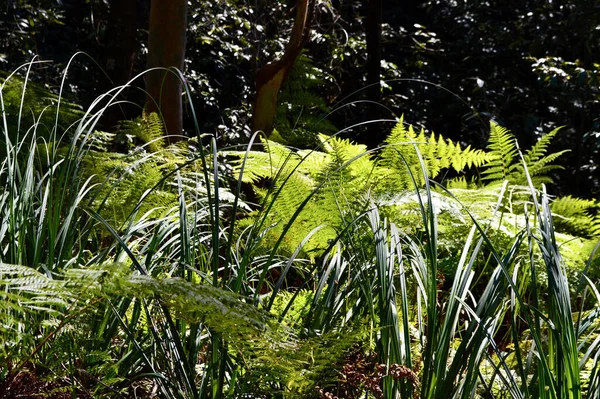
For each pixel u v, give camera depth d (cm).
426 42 1226
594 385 187
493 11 1320
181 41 487
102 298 169
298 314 233
